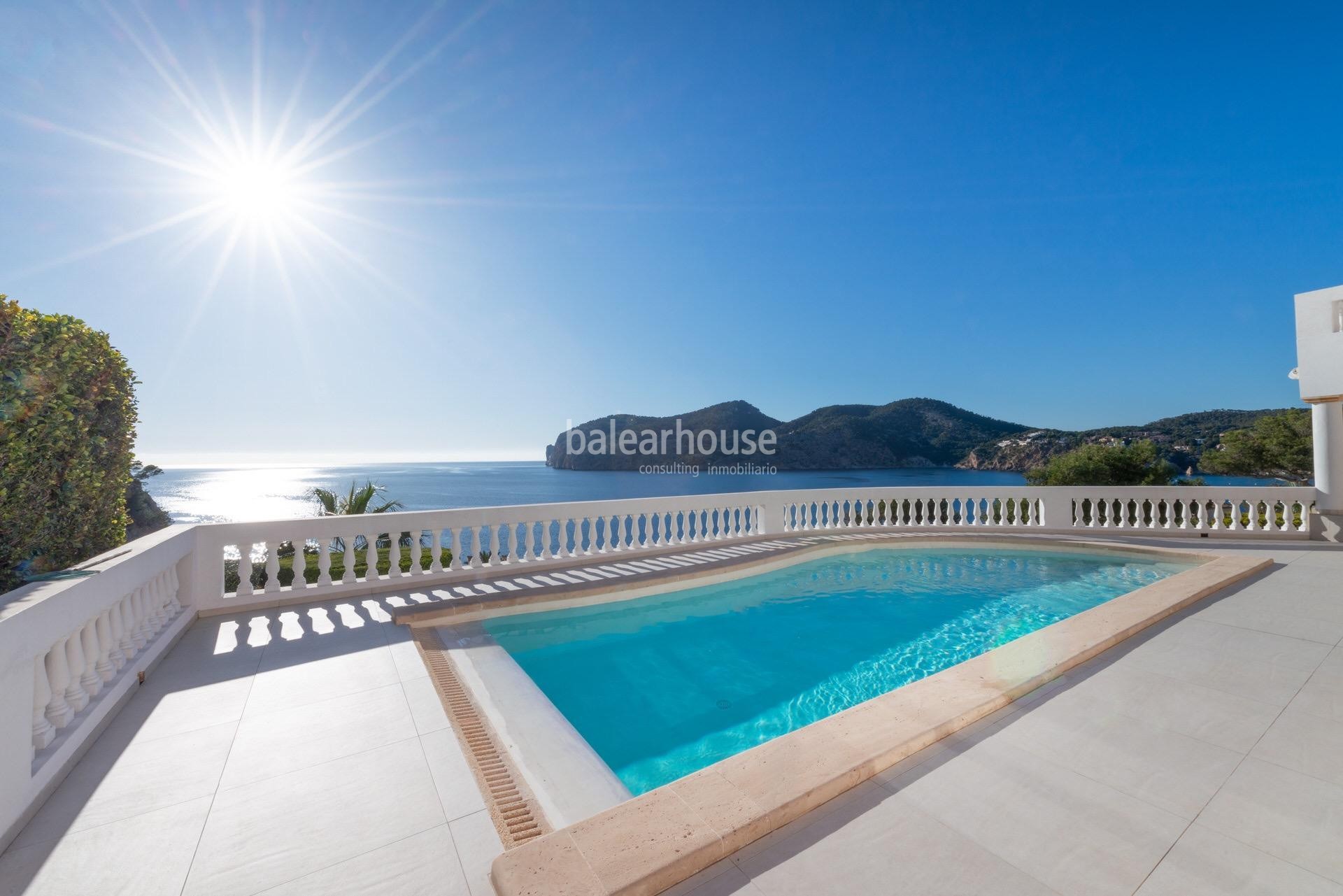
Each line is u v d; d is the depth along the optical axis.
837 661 6.55
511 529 8.96
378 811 2.93
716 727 5.03
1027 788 2.86
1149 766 3.07
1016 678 4.12
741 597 9.09
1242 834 2.48
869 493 13.51
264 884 2.37
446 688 4.75
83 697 3.66
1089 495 12.91
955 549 12.18
